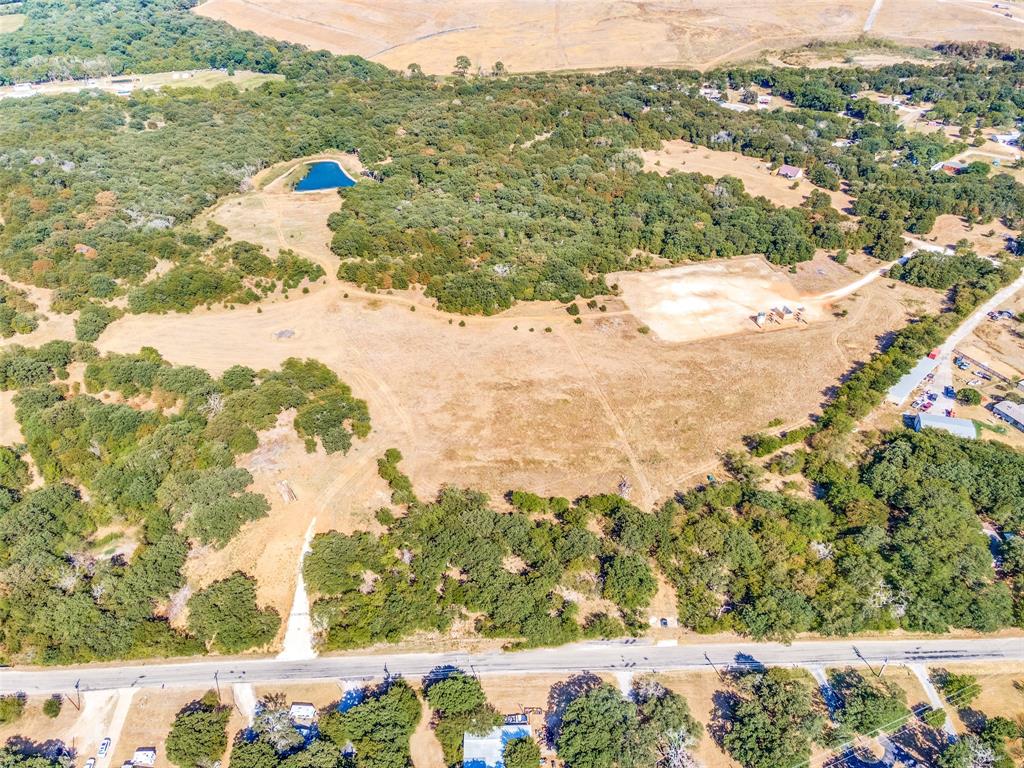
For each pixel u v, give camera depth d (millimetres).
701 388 144625
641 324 164500
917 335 156625
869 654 96375
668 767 82500
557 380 146500
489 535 108562
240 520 112625
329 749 83188
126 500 115375
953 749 82688
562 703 90562
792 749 83250
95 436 128000
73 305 162625
